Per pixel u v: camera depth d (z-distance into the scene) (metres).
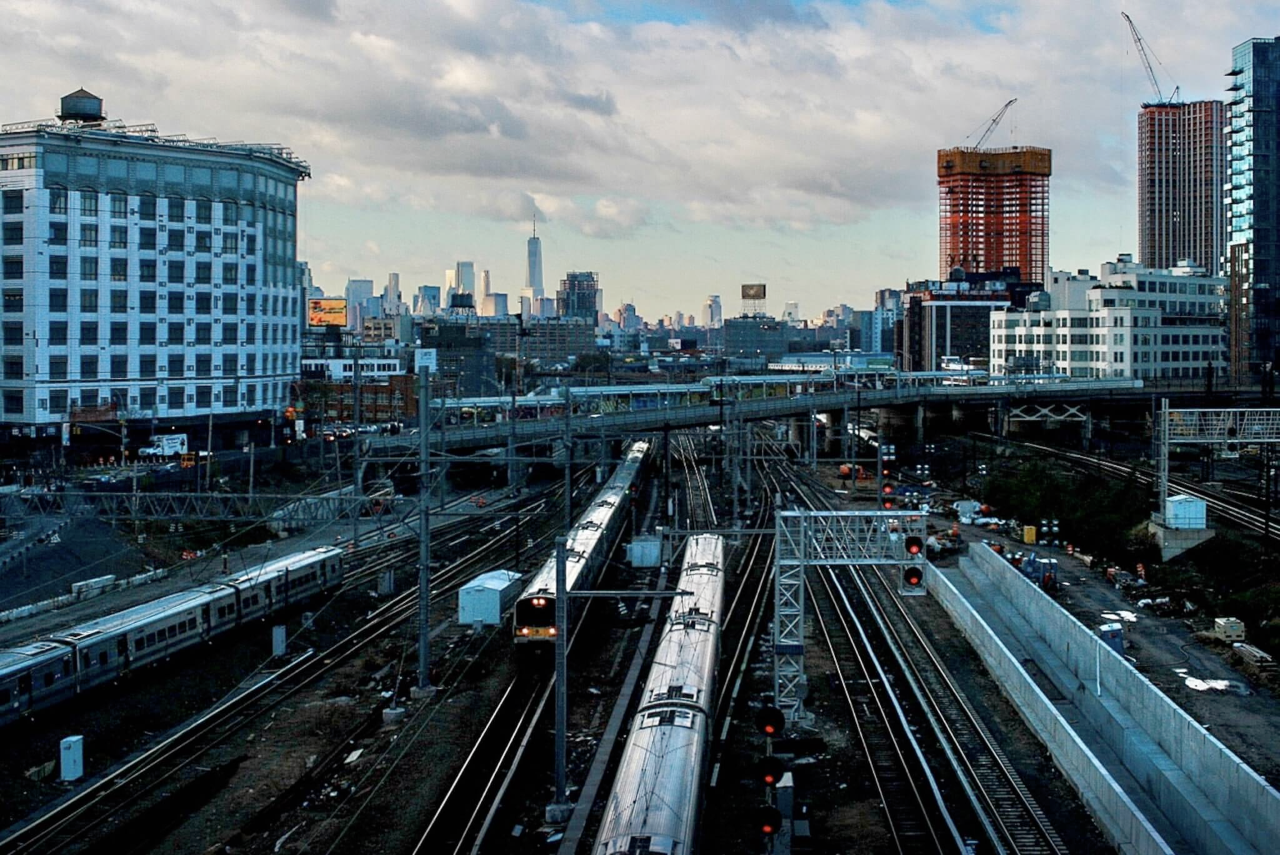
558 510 105.88
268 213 127.38
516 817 37.44
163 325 116.69
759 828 30.28
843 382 184.50
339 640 62.59
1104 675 48.81
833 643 60.03
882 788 39.41
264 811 37.78
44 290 108.56
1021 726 46.72
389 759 42.16
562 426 121.75
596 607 62.75
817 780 40.72
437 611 67.88
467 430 115.62
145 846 35.28
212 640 56.72
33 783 40.50
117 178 112.69
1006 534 92.88
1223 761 36.19
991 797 38.72
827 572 80.88
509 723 46.91
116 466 100.75
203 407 120.25
